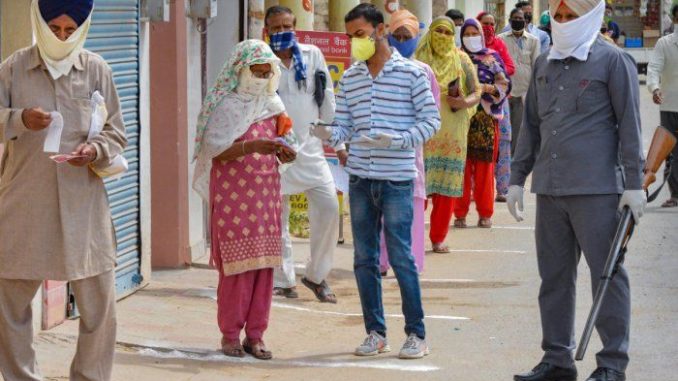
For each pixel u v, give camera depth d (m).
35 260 7.55
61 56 7.49
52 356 9.41
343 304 12.16
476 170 16.97
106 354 8.00
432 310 11.90
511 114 21.00
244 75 9.59
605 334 8.63
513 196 9.12
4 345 7.77
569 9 8.53
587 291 12.55
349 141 9.48
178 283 12.69
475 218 18.08
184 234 13.66
